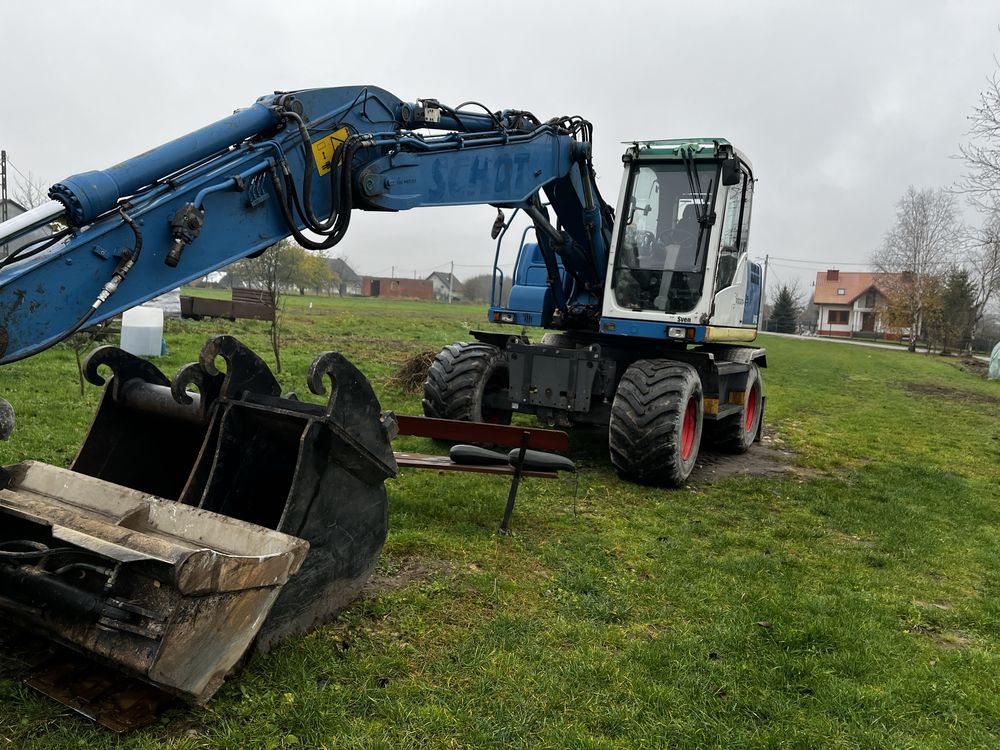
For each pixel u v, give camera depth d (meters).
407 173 4.66
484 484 6.29
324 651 3.20
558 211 7.05
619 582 4.46
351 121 4.27
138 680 2.81
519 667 3.32
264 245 3.75
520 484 6.43
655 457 6.52
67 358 11.16
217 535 3.00
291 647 3.19
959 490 7.84
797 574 4.93
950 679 3.62
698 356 7.14
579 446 8.31
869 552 5.54
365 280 97.44
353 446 3.24
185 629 2.45
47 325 2.93
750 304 8.88
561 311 7.82
